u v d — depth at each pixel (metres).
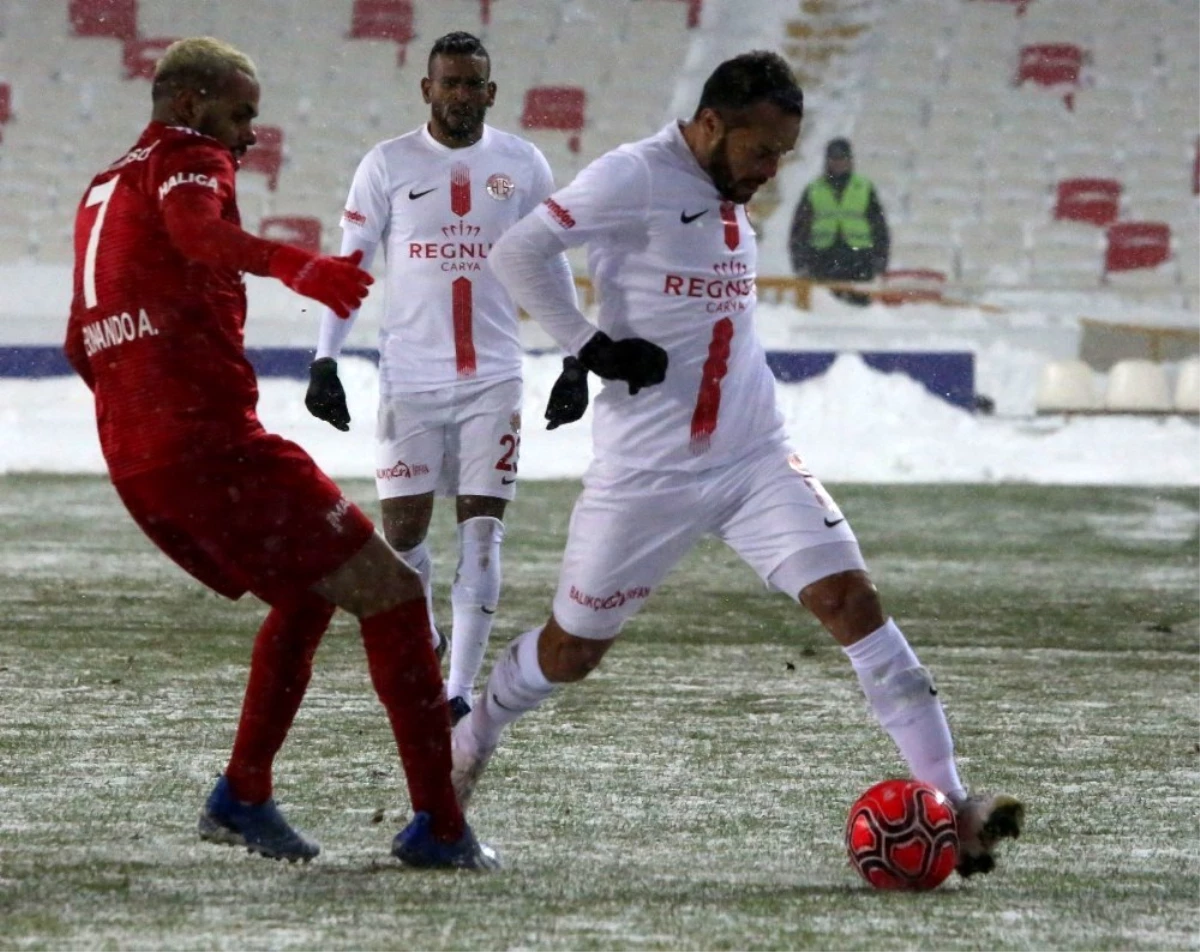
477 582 22.86
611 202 14.70
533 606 31.03
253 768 14.24
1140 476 52.06
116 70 86.69
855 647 14.86
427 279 23.80
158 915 12.20
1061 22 90.12
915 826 13.49
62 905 12.52
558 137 85.81
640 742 20.22
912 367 65.62
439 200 23.88
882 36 89.56
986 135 85.56
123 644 26.72
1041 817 16.69
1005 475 52.00
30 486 47.75
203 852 14.66
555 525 41.84
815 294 73.94
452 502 46.16
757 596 32.50
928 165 84.19
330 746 19.70
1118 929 12.14
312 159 83.69
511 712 15.82
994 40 89.38
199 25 88.44
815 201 74.69
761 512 15.13
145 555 36.38
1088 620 30.14
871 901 13.06
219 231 12.73
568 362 18.31
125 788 17.34
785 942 11.57
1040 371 67.50
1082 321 71.75
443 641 23.94
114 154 83.50
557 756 19.41
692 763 19.09
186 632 27.83
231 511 13.73
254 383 14.06
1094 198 82.94
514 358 24.09
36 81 85.69
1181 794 17.80
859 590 14.88
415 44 88.75
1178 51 89.44
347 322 23.78
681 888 13.48
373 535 14.15
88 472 50.81
